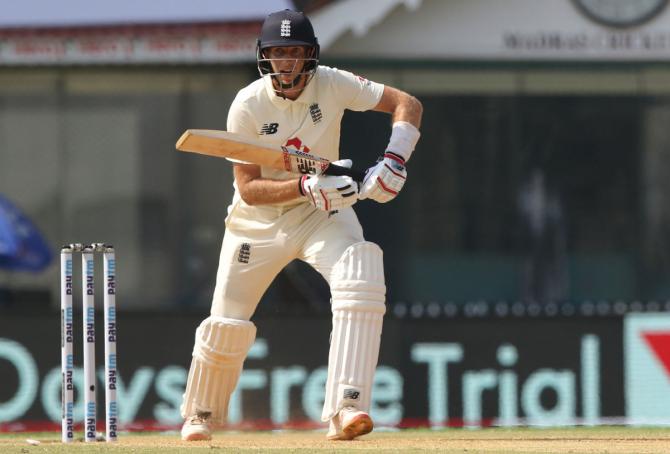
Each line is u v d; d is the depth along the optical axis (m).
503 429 29.41
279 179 19.83
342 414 19.30
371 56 55.25
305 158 18.92
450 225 55.34
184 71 54.56
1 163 55.22
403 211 55.12
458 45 55.56
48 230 55.09
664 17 55.75
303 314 31.66
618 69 55.97
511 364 31.91
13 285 52.44
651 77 55.94
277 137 19.73
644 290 56.06
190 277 54.97
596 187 55.97
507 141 55.84
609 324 32.16
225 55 52.47
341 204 18.83
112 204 55.28
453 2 55.28
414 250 55.25
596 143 56.03
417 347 31.78
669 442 20.25
